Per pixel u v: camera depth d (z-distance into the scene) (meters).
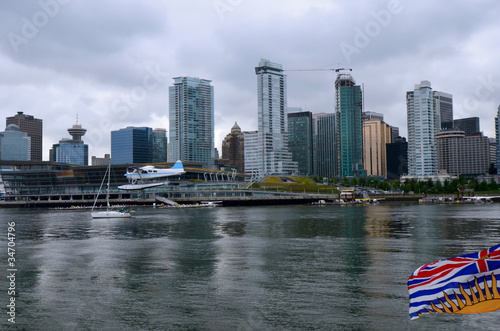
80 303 49.03
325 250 81.56
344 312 44.66
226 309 46.28
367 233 107.62
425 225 126.56
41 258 76.75
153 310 46.41
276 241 95.00
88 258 76.44
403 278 57.75
